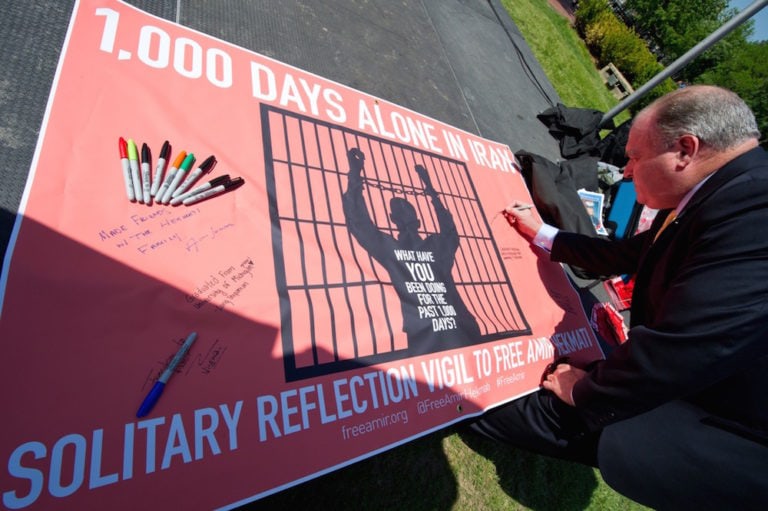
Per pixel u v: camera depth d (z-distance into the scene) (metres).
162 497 0.79
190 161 1.12
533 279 1.92
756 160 1.08
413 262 1.49
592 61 7.66
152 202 1.05
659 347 1.08
